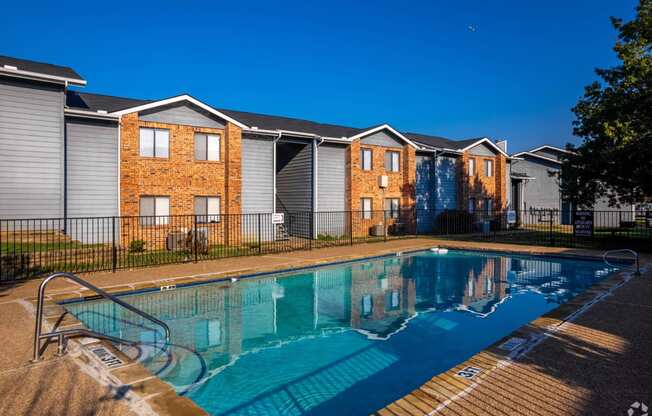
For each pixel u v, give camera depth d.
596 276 11.52
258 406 4.39
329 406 4.38
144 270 10.47
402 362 5.60
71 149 13.62
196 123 16.05
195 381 4.94
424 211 24.27
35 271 10.00
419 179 24.34
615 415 3.12
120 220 14.30
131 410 3.27
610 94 16.50
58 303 7.46
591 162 16.19
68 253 11.12
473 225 25.09
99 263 11.29
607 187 17.09
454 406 3.28
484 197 27.23
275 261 12.05
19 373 4.05
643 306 6.50
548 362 4.19
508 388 3.60
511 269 12.76
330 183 20.67
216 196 16.52
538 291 9.88
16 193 12.30
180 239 14.43
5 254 9.74
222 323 7.27
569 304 6.64
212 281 9.86
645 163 14.41
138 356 5.65
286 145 21.19
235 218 16.67
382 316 7.82
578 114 17.89
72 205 13.60
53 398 3.49
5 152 12.16
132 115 14.45
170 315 7.62
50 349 4.78
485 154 27.47
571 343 4.77
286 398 4.55
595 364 4.15
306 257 12.95
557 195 31.48
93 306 7.96
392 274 11.94
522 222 31.41
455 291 9.88
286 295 9.34
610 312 6.15
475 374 3.90
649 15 15.45
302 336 6.65
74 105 14.34
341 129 22.42
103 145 14.16
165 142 15.39
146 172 14.87
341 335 6.71
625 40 16.50
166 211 15.36
